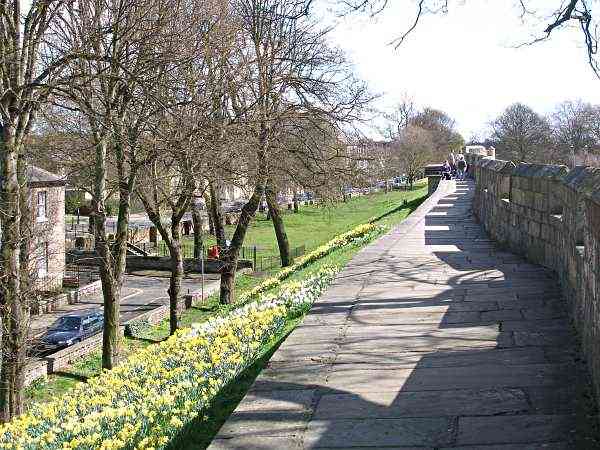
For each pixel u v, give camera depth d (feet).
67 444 21.22
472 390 18.75
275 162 79.20
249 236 176.04
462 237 54.75
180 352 31.45
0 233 50.52
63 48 59.16
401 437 15.87
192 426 20.30
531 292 30.94
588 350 19.80
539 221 38.45
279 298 38.19
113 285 60.80
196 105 58.44
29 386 62.28
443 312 28.14
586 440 15.14
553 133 202.80
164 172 72.49
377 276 37.78
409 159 241.55
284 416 17.47
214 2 67.36
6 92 43.65
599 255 17.67
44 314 99.40
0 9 44.98
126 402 26.61
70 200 153.69
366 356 22.56
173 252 77.82
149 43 51.24
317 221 195.62
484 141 269.85
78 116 61.82
